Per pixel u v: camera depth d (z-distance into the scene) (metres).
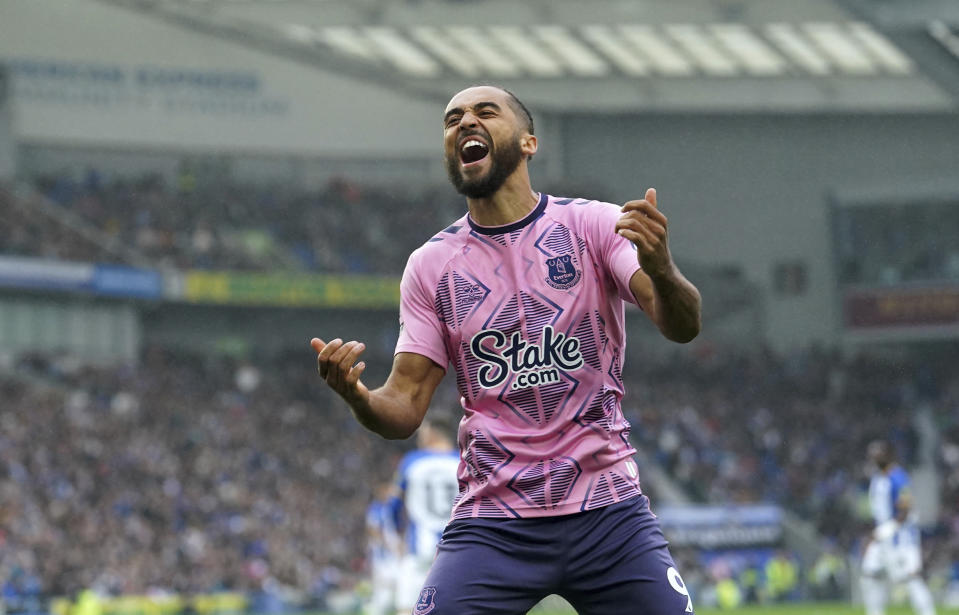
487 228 16.05
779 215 183.38
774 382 174.88
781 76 175.38
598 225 15.77
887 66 169.62
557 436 15.57
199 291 152.00
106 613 94.88
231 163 171.38
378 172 179.00
